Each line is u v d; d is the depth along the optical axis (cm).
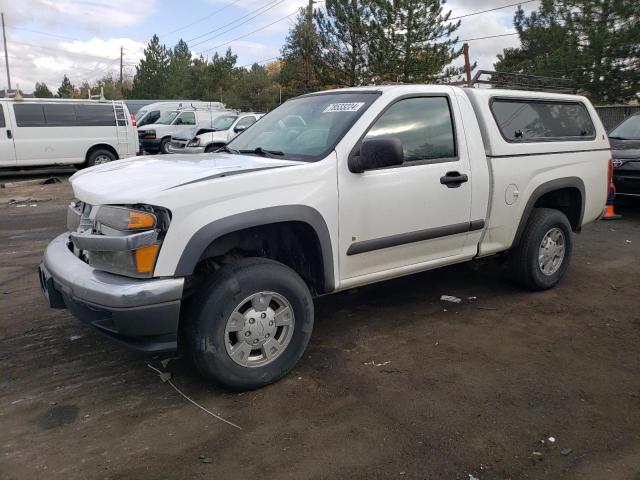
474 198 452
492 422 315
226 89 4866
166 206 306
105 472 272
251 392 348
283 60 3366
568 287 559
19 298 517
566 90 614
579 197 552
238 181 329
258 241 372
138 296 301
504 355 402
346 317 474
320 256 369
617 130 1042
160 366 382
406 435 303
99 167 405
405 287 554
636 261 659
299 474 271
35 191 1321
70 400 338
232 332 338
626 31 1978
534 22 2273
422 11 2375
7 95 3016
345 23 2470
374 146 357
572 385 358
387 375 370
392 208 399
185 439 299
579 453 288
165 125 2166
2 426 310
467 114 456
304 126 422
